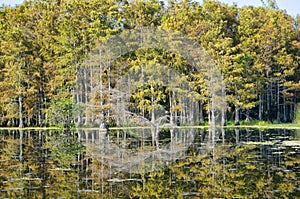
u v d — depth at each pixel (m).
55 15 43.50
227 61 39.00
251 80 41.06
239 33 43.69
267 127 36.75
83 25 39.81
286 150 18.72
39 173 13.44
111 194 10.66
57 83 40.16
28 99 40.91
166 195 10.56
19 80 40.56
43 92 42.34
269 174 12.95
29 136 28.45
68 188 11.28
